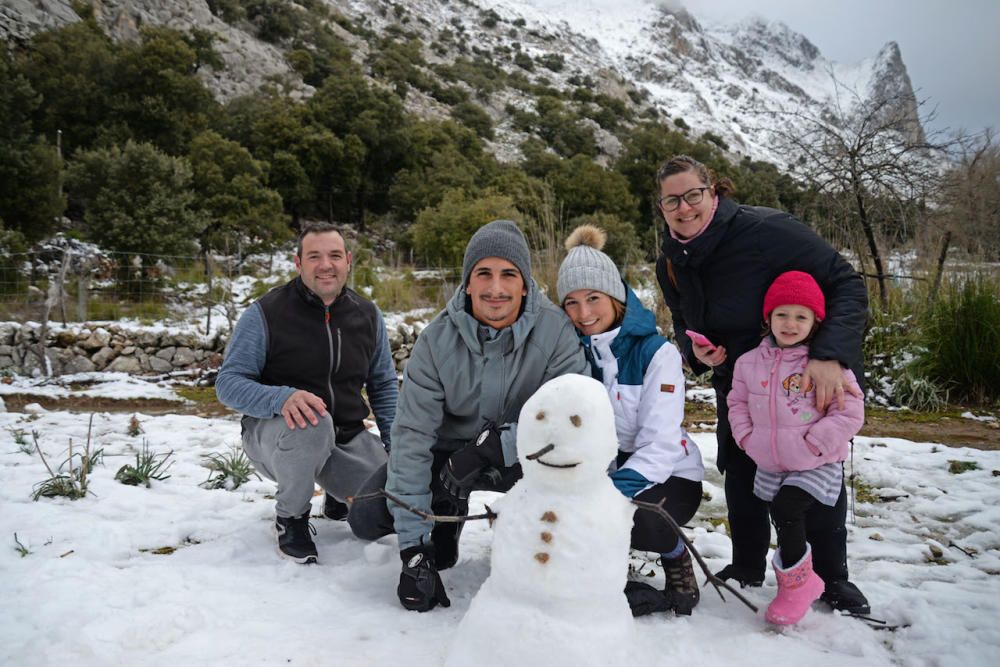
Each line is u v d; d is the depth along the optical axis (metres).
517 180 39.56
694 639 2.27
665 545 2.43
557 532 1.79
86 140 31.11
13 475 4.08
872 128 7.95
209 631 2.29
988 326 6.86
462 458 2.50
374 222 41.91
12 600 2.50
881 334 7.41
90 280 11.52
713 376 2.95
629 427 2.55
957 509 3.81
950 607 2.54
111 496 3.79
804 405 2.42
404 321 9.25
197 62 48.03
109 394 7.41
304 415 2.92
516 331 2.55
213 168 26.06
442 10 144.88
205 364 8.73
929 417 6.46
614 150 79.56
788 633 2.34
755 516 2.76
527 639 1.71
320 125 42.62
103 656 2.11
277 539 3.14
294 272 14.61
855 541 3.41
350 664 2.09
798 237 2.65
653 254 13.13
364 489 2.88
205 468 4.53
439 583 2.52
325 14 86.56
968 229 7.68
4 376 7.84
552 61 129.75
